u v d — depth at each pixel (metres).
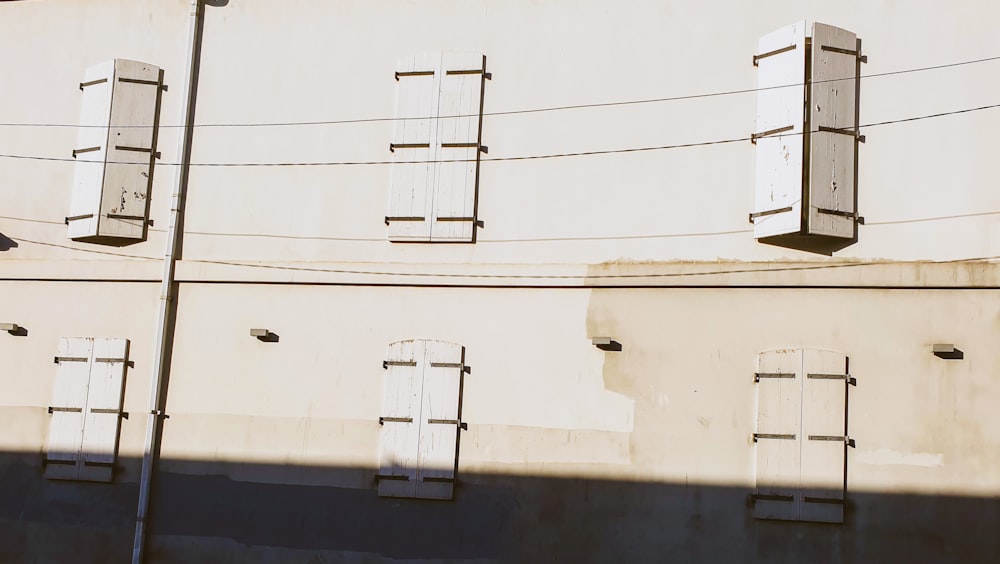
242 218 11.98
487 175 11.30
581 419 10.62
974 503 9.60
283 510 11.31
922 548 9.65
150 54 12.65
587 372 10.68
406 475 10.95
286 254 11.78
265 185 11.97
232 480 11.50
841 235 10.12
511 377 10.88
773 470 10.02
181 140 12.20
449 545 10.79
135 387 12.01
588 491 10.49
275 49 12.19
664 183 10.79
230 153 12.14
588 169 11.03
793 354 10.14
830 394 9.99
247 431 11.54
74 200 12.48
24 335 12.44
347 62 11.93
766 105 10.47
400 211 11.41
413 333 11.23
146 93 12.48
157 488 11.67
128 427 11.95
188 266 11.95
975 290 9.88
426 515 10.90
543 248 11.03
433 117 11.48
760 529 10.02
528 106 11.30
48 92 12.88
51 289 12.46
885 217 10.17
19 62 13.02
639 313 10.63
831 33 10.34
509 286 10.99
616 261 10.78
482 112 11.41
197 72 12.38
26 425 12.24
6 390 12.38
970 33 10.23
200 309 11.91
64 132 12.76
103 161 12.30
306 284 11.63
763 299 10.34
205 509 11.53
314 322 11.55
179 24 12.62
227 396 11.66
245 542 11.37
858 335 10.08
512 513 10.66
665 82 10.95
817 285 10.20
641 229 10.77
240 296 11.81
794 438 10.02
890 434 9.86
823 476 9.89
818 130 10.20
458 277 11.12
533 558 10.55
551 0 11.41
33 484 12.11
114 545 11.77
